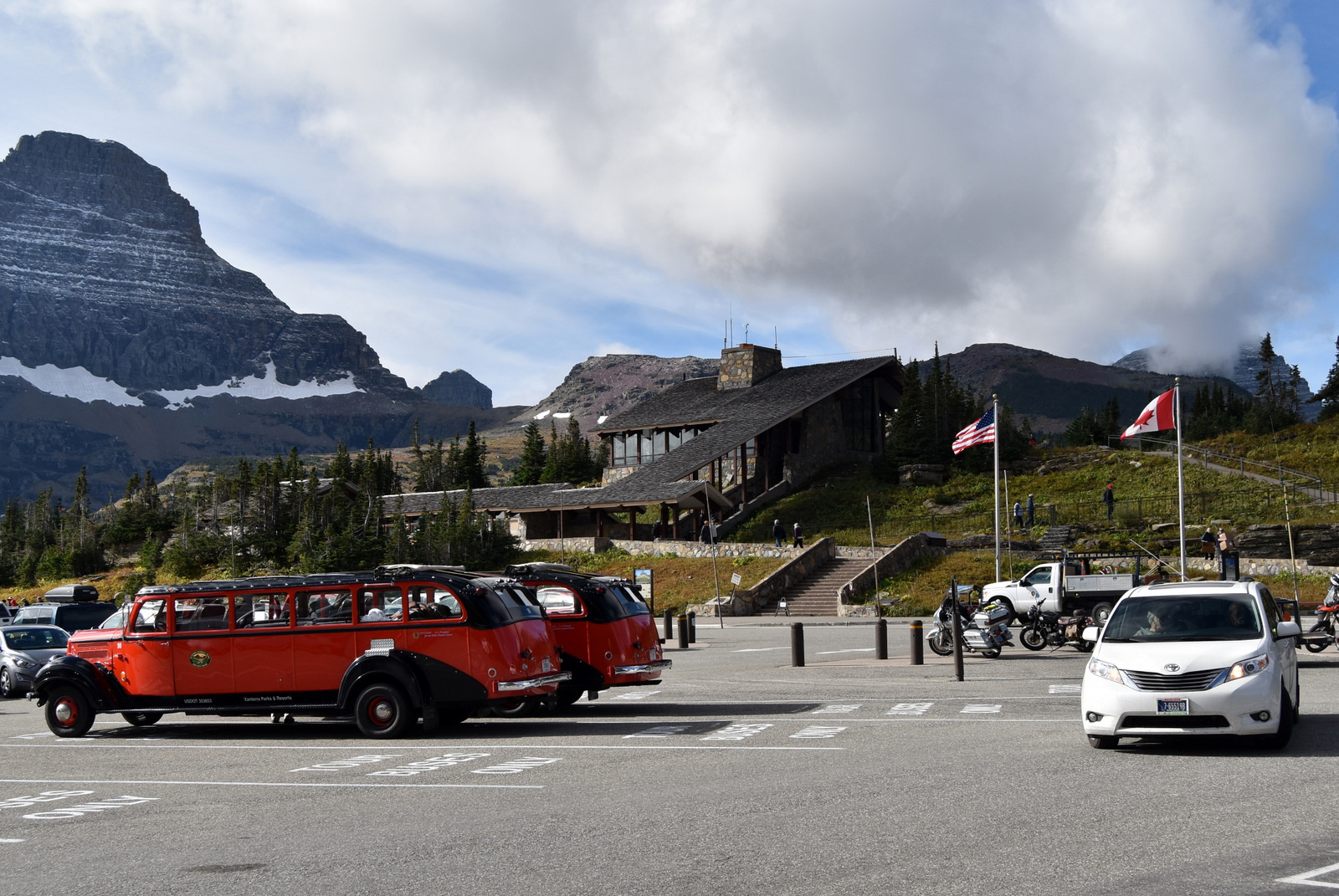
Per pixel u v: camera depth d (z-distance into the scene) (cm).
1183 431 10138
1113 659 1329
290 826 1074
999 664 2645
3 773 1502
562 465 9975
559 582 2073
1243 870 787
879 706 1902
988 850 870
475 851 934
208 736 1875
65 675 1897
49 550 8619
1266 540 4909
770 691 2241
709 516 5647
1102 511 5975
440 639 1739
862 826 973
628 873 838
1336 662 2519
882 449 8531
